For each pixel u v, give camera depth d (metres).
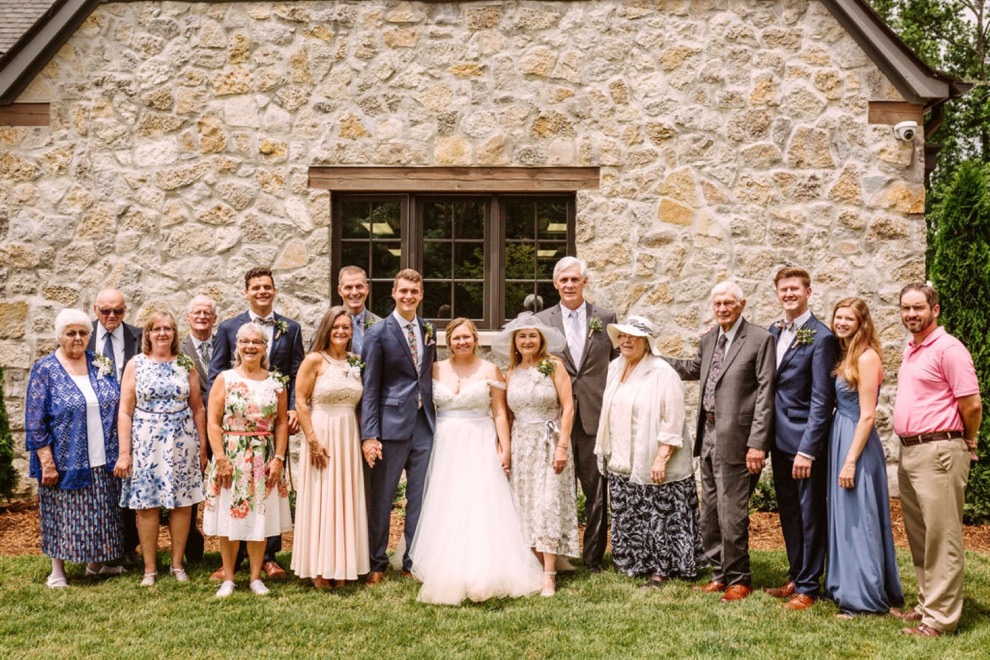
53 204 7.48
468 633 4.36
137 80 7.47
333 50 7.49
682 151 7.43
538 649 4.14
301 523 5.06
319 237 7.48
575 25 7.46
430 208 7.69
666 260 7.43
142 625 4.46
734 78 7.43
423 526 5.08
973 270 6.43
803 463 4.64
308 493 5.07
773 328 5.00
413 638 4.29
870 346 4.58
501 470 5.20
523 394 5.23
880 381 4.57
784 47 7.41
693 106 7.43
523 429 5.25
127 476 5.09
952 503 4.34
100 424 5.14
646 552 5.27
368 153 7.49
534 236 7.67
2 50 8.05
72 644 4.21
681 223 7.43
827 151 7.40
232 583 5.00
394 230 7.67
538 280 7.66
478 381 5.29
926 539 4.39
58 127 7.47
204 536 6.22
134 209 7.48
